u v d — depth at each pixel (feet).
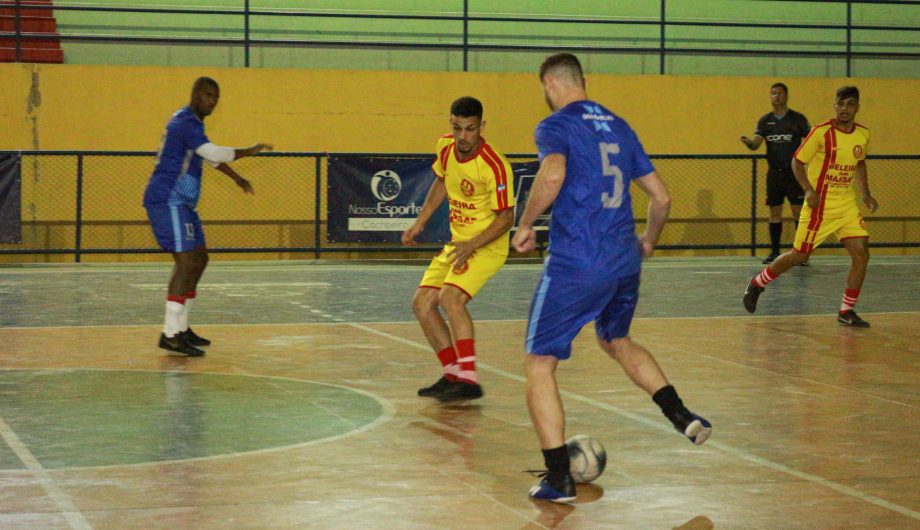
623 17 106.73
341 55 100.01
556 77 27.89
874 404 37.99
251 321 56.59
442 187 39.73
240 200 93.35
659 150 99.96
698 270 85.97
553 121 26.71
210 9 97.35
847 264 91.86
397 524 24.36
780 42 107.65
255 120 93.45
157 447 31.07
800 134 89.25
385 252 94.84
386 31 102.47
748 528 24.40
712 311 61.77
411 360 45.70
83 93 90.63
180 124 46.03
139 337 50.98
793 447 31.86
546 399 26.63
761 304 65.05
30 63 90.07
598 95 98.89
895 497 26.84
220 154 45.93
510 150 97.19
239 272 82.74
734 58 106.73
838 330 54.80
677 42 107.14
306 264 89.30
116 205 91.09
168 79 91.76
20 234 84.89
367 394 38.86
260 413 35.65
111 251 88.02
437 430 33.53
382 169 89.92
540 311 26.84
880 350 48.98
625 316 27.89
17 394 38.27
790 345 50.16
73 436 32.32
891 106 102.89
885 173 102.89
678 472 29.04
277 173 93.61
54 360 44.93
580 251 26.48
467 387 38.17
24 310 59.88
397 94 95.45
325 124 94.58
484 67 102.63
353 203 89.71
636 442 32.27
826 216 55.93
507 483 27.81
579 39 105.29
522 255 93.91
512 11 104.94
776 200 90.17
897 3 106.32
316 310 61.21
